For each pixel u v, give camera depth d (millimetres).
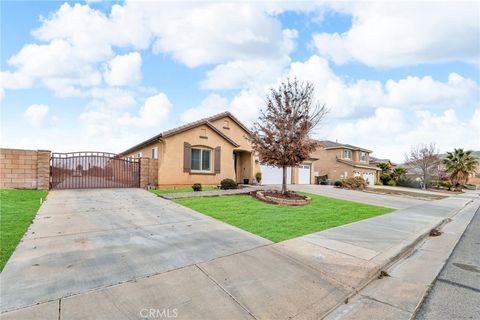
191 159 15852
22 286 3418
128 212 8039
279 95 12531
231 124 21250
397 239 6816
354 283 4141
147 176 14219
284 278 4148
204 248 5242
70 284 3539
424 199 18969
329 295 3744
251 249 5352
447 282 4449
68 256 4473
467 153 39406
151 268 4184
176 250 5039
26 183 11164
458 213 13383
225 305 3297
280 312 3240
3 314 2824
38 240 5180
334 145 36406
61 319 2803
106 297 3285
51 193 10664
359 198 16047
